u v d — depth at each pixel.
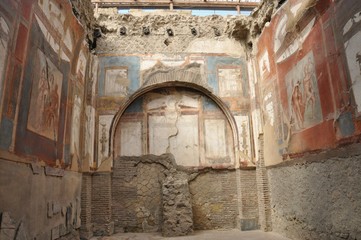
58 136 7.48
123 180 10.62
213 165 10.88
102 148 10.45
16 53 5.27
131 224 10.36
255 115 10.65
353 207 5.70
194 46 11.38
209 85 11.12
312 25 6.95
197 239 8.85
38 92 6.24
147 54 11.18
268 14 9.55
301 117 7.61
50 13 6.73
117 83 10.90
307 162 7.37
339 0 5.93
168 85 11.15
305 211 7.53
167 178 10.33
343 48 5.84
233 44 11.55
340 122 6.00
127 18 11.35
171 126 11.09
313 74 6.97
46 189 6.69
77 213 9.03
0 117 4.77
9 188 5.08
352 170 5.70
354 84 5.54
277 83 9.02
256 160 10.54
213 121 11.23
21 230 5.41
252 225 10.22
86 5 9.62
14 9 5.16
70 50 8.30
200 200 10.68
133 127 10.99
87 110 10.27
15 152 5.29
